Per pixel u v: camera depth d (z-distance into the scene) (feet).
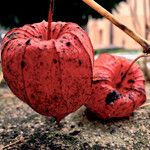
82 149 0.59
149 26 1.45
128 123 0.70
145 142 0.61
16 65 0.38
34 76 0.38
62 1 1.15
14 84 0.40
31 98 0.39
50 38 0.42
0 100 0.93
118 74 0.70
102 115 0.69
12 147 0.60
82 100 0.40
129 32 0.45
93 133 0.65
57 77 0.38
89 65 0.39
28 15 1.19
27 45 0.38
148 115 0.75
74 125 0.69
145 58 1.35
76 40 0.39
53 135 0.64
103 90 0.66
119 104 0.66
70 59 0.38
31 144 0.61
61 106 0.40
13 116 0.77
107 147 0.59
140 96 0.69
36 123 0.71
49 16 0.41
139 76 0.71
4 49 0.40
